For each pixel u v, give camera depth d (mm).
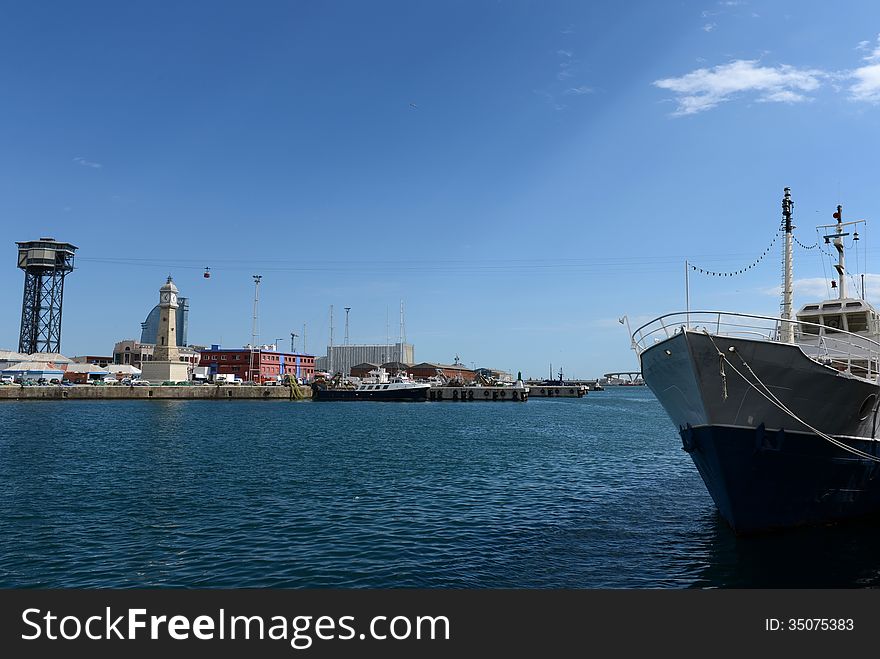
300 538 19688
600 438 55844
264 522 21688
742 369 18141
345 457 39719
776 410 18750
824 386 18844
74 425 64812
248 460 38000
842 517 21031
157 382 131125
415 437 54688
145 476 31578
